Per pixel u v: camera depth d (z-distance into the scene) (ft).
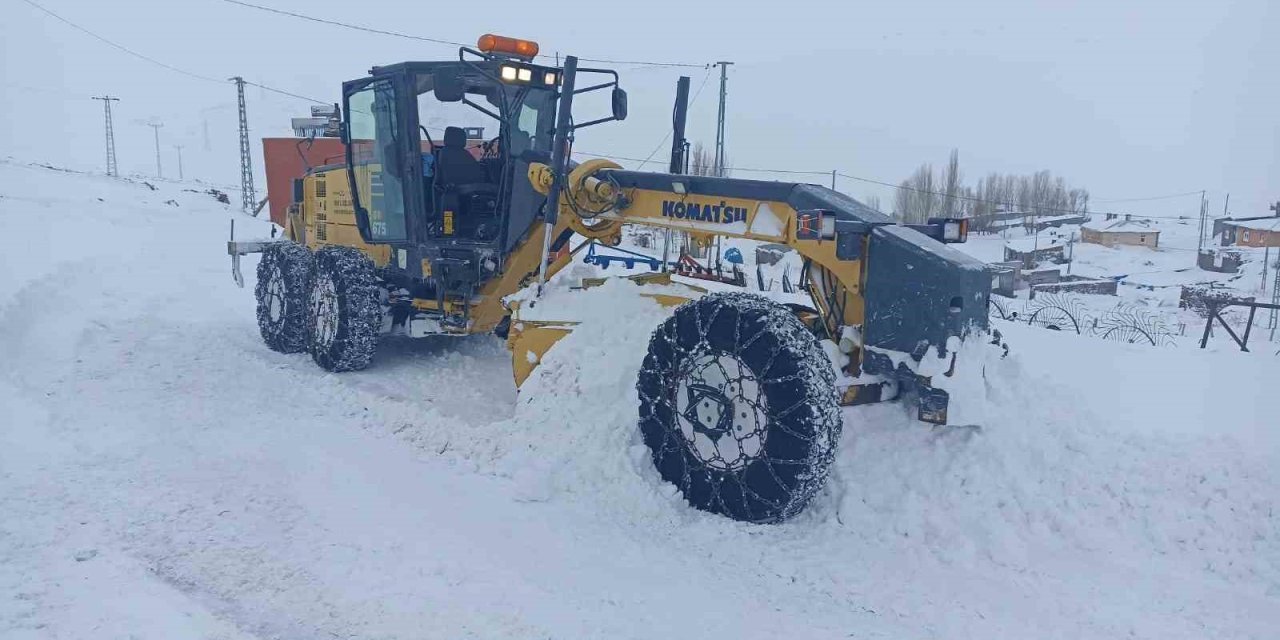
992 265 14.21
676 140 20.62
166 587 12.51
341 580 12.73
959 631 11.66
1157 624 11.85
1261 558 13.50
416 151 23.77
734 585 12.91
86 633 11.23
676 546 14.23
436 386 23.32
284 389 23.18
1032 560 13.57
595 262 32.81
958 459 14.82
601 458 16.57
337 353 24.29
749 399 14.84
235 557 13.42
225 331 30.96
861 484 14.99
